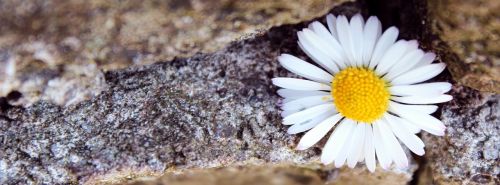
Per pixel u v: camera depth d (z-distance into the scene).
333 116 0.14
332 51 0.14
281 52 0.15
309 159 0.14
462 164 0.14
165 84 0.14
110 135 0.14
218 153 0.14
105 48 0.13
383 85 0.14
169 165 0.14
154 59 0.13
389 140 0.14
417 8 0.14
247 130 0.14
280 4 0.13
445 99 0.14
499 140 0.14
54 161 0.14
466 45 0.13
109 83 0.14
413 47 0.14
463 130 0.14
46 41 0.12
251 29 0.13
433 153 0.15
